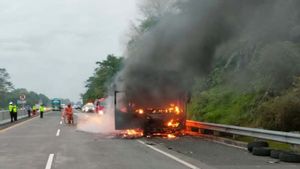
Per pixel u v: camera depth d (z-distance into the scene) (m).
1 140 19.14
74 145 16.67
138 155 13.30
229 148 15.16
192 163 11.44
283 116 16.62
